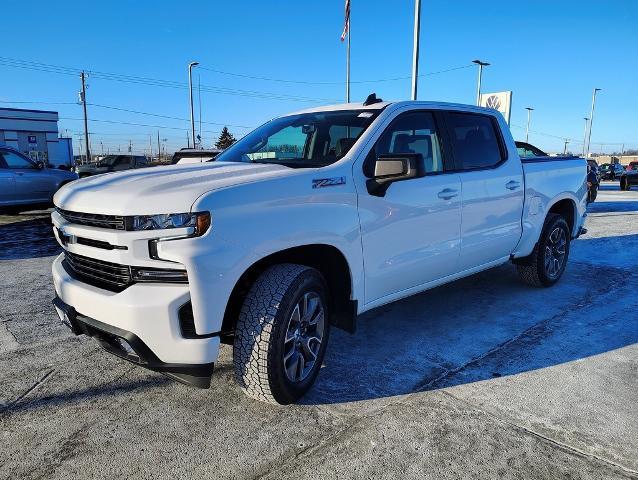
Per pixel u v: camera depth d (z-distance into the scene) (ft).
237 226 8.68
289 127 13.15
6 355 12.41
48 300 17.15
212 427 9.24
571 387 10.81
